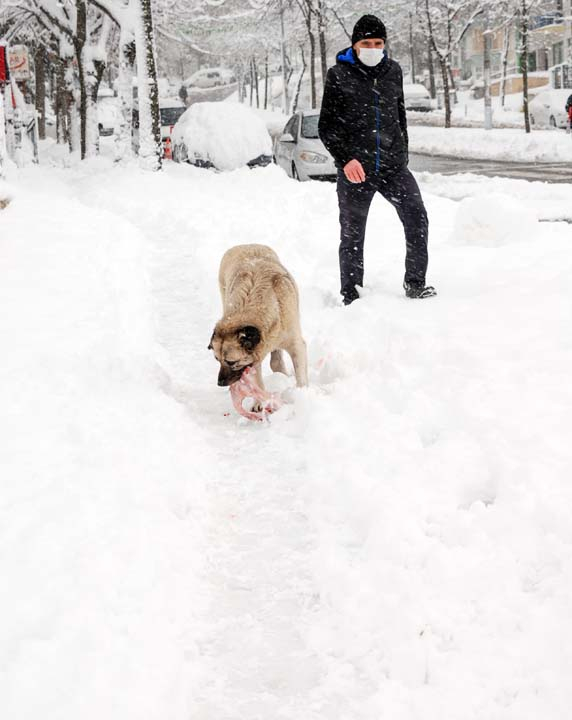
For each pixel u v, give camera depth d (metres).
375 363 5.63
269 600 3.26
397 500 3.75
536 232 9.36
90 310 6.99
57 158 28.02
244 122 22.47
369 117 7.03
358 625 3.00
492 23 42.56
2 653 2.67
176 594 3.21
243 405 5.31
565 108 33.53
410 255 7.16
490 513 3.56
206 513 3.95
